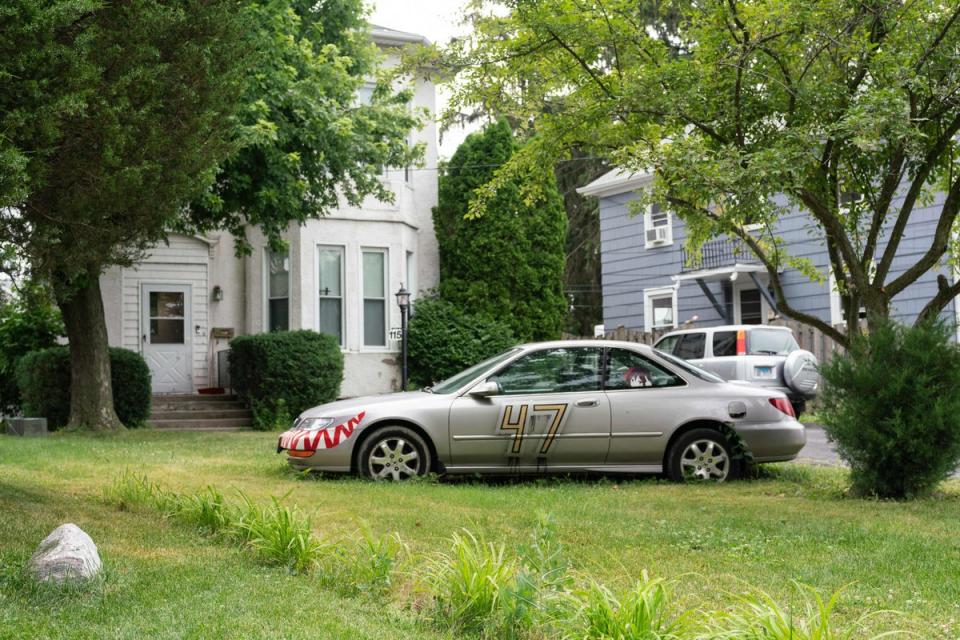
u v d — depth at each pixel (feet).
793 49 33.42
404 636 14.10
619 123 37.17
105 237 25.85
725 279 82.69
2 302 27.81
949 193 33.14
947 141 32.12
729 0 32.55
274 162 54.34
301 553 18.49
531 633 14.43
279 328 72.90
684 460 34.37
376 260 74.33
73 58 20.59
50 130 20.49
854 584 18.35
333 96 59.11
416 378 73.15
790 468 37.37
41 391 58.59
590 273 132.05
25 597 15.42
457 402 33.58
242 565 18.66
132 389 60.29
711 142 34.68
